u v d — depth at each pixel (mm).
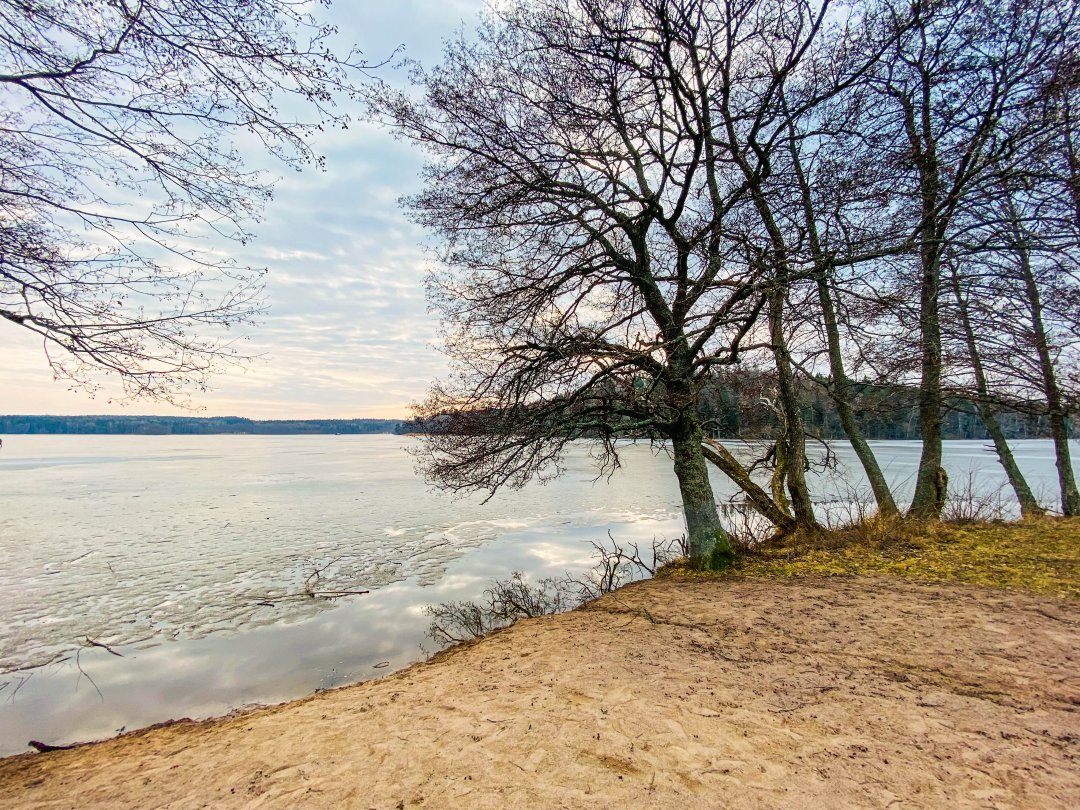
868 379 11047
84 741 5621
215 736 4516
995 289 10070
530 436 8227
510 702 4469
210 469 47188
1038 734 3424
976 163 7441
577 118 8242
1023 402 9984
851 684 4312
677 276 9047
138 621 9367
